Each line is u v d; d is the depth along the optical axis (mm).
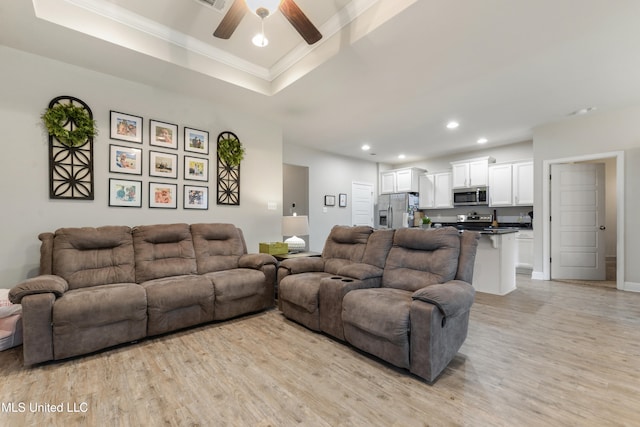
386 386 1803
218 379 1866
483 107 3938
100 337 2184
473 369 2000
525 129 4918
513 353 2229
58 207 2756
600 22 2195
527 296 3799
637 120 3930
